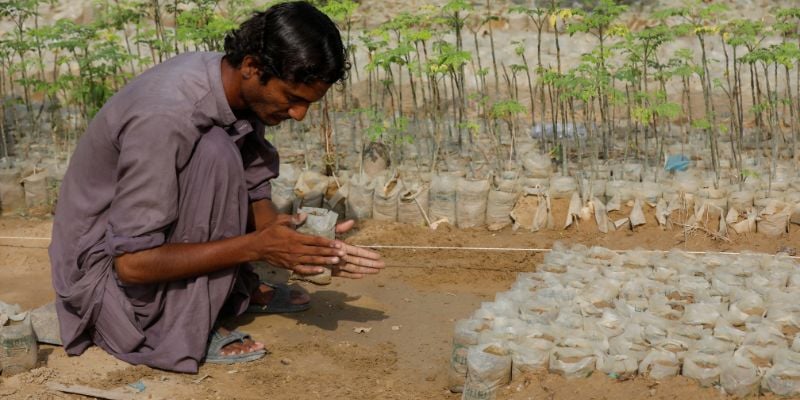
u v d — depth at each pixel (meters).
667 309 4.33
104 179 3.88
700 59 10.41
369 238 6.27
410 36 7.16
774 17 10.59
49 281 5.42
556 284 4.59
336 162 7.40
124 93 3.76
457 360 3.83
